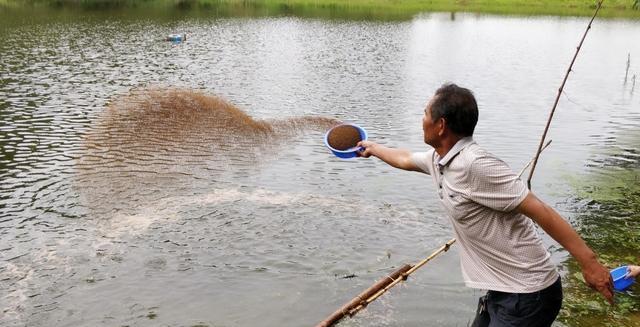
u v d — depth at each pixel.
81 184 9.56
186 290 7.22
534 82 23.17
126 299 7.04
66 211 9.30
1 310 6.77
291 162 11.42
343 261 7.94
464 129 3.82
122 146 9.20
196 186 9.73
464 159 3.75
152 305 6.91
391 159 4.63
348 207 9.68
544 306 3.96
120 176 9.27
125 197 9.28
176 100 9.47
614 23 46.75
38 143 12.85
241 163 10.49
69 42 29.53
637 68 27.05
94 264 7.80
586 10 56.78
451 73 25.05
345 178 10.96
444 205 4.02
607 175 11.67
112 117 9.23
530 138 14.54
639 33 40.84
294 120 14.13
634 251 8.28
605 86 22.47
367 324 6.48
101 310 6.81
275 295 7.11
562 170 11.95
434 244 8.42
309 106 17.64
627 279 4.62
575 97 20.17
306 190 10.28
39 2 47.59
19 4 45.69
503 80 23.52
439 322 6.52
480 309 4.45
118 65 23.94
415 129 15.21
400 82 22.47
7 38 29.88
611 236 8.80
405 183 10.84
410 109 17.67
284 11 51.62
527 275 3.89
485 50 32.72
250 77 22.42
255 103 17.83
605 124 16.25
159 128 9.30
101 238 8.45
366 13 52.59
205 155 9.74
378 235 8.70
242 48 30.41
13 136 13.34
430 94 20.22
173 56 26.86
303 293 7.16
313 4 57.28
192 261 7.89
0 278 7.42
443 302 6.91
